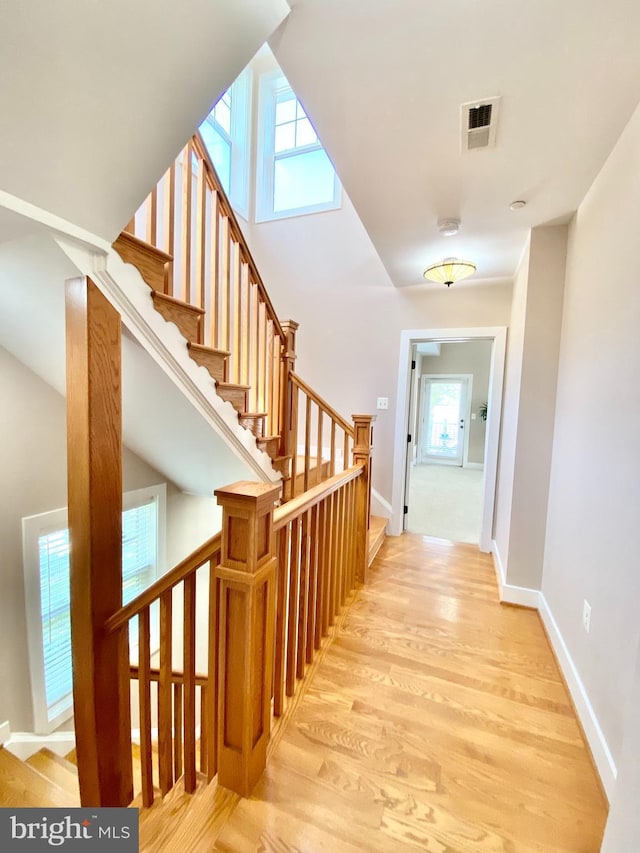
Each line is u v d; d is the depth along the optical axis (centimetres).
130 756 153
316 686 167
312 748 137
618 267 146
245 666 115
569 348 209
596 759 133
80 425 133
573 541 182
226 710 121
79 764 145
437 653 193
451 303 339
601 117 139
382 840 108
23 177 92
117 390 140
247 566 113
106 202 111
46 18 71
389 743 140
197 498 326
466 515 452
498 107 137
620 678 124
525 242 247
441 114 141
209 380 184
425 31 110
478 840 109
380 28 110
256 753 122
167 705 135
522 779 128
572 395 198
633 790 87
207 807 117
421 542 354
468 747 139
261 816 114
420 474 705
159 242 262
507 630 215
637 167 134
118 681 146
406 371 358
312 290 391
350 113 143
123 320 143
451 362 785
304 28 111
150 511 311
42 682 225
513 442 254
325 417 388
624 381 136
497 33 110
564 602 189
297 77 129
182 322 166
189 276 169
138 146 101
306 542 166
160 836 111
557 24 106
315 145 393
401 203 203
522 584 243
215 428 198
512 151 160
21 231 111
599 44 111
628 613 122
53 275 136
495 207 205
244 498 109
